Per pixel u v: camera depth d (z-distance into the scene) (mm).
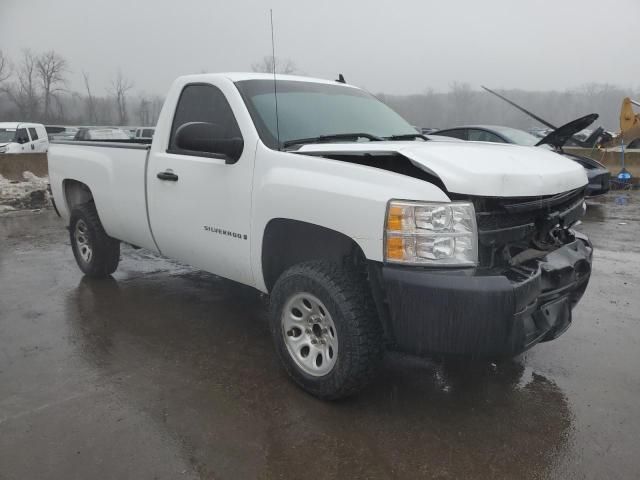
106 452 2678
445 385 3381
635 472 2566
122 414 3016
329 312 2947
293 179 3111
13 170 13375
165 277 5641
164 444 2748
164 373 3508
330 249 3174
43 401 3146
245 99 3650
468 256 2654
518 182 2742
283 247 3408
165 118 4199
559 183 3002
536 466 2609
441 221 2621
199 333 4168
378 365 2938
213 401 3160
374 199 2723
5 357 3717
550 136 3996
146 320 4426
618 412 3082
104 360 3689
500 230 2777
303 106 3850
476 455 2691
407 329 2672
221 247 3715
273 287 3430
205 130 3371
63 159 5449
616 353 3832
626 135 13695
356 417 3006
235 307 4746
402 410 3084
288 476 2525
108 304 4797
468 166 2742
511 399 3221
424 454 2695
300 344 3232
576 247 3318
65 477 2496
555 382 3424
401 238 2648
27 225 8781
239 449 2715
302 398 3197
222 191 3602
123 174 4562
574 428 2924
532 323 2871
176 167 3977
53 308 4688
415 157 2801
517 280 2650
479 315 2543
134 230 4629
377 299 2811
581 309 4688
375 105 4441
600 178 10102
